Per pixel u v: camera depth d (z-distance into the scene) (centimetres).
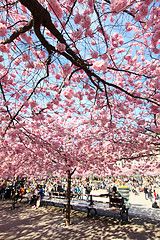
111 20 331
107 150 713
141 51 412
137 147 616
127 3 195
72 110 528
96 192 1916
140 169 807
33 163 734
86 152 725
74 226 691
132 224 718
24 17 328
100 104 506
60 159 613
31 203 1204
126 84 511
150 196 1344
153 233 600
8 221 766
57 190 1290
